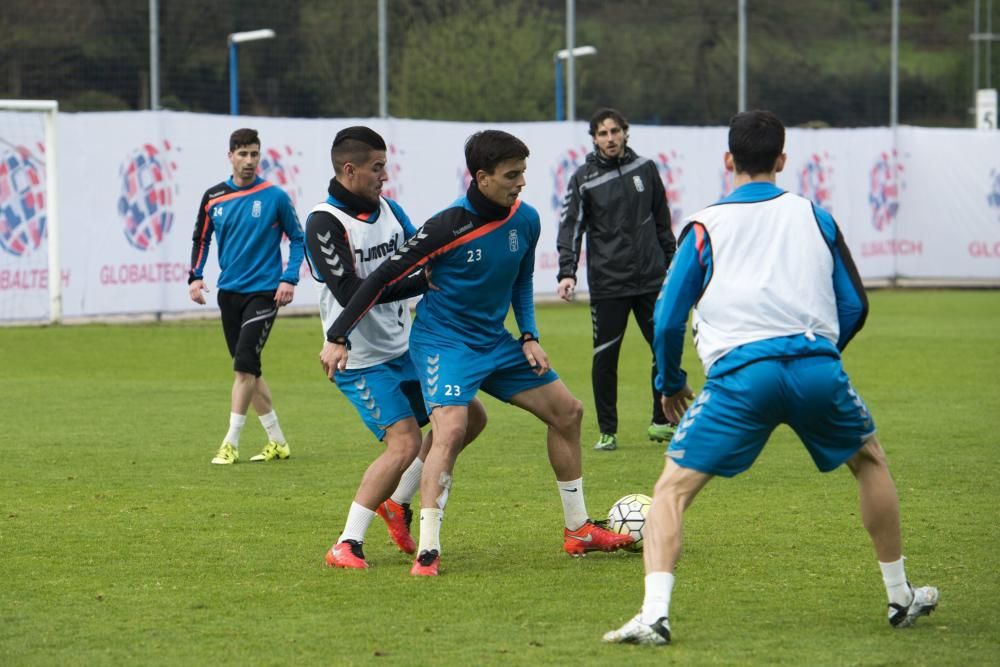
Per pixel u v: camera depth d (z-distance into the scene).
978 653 13.32
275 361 44.41
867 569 17.11
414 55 91.62
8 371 41.06
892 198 76.12
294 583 16.53
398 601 15.60
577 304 67.75
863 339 50.88
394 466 17.64
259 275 26.81
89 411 32.97
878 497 14.12
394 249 18.80
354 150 18.17
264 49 74.38
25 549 18.41
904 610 14.26
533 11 97.31
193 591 16.09
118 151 54.12
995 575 16.70
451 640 13.87
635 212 28.38
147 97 72.25
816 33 87.81
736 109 85.31
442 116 91.38
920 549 18.20
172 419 31.80
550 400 17.86
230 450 26.02
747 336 13.55
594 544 18.03
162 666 12.99
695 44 87.50
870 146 74.94
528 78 93.19
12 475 24.39
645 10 90.19
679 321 13.94
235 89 71.88
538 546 18.78
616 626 14.44
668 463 13.87
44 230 53.12
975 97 83.19
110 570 17.19
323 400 35.62
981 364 43.16
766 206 13.84
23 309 52.97
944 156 75.81
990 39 84.88
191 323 55.94
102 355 45.31
